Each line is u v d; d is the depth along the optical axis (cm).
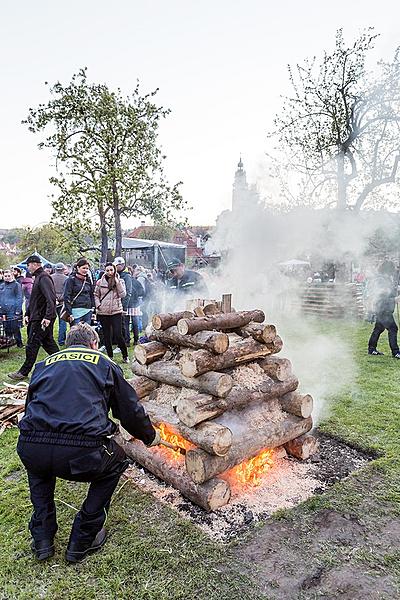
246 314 319
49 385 218
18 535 236
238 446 268
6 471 308
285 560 214
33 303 536
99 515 218
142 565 211
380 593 193
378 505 260
